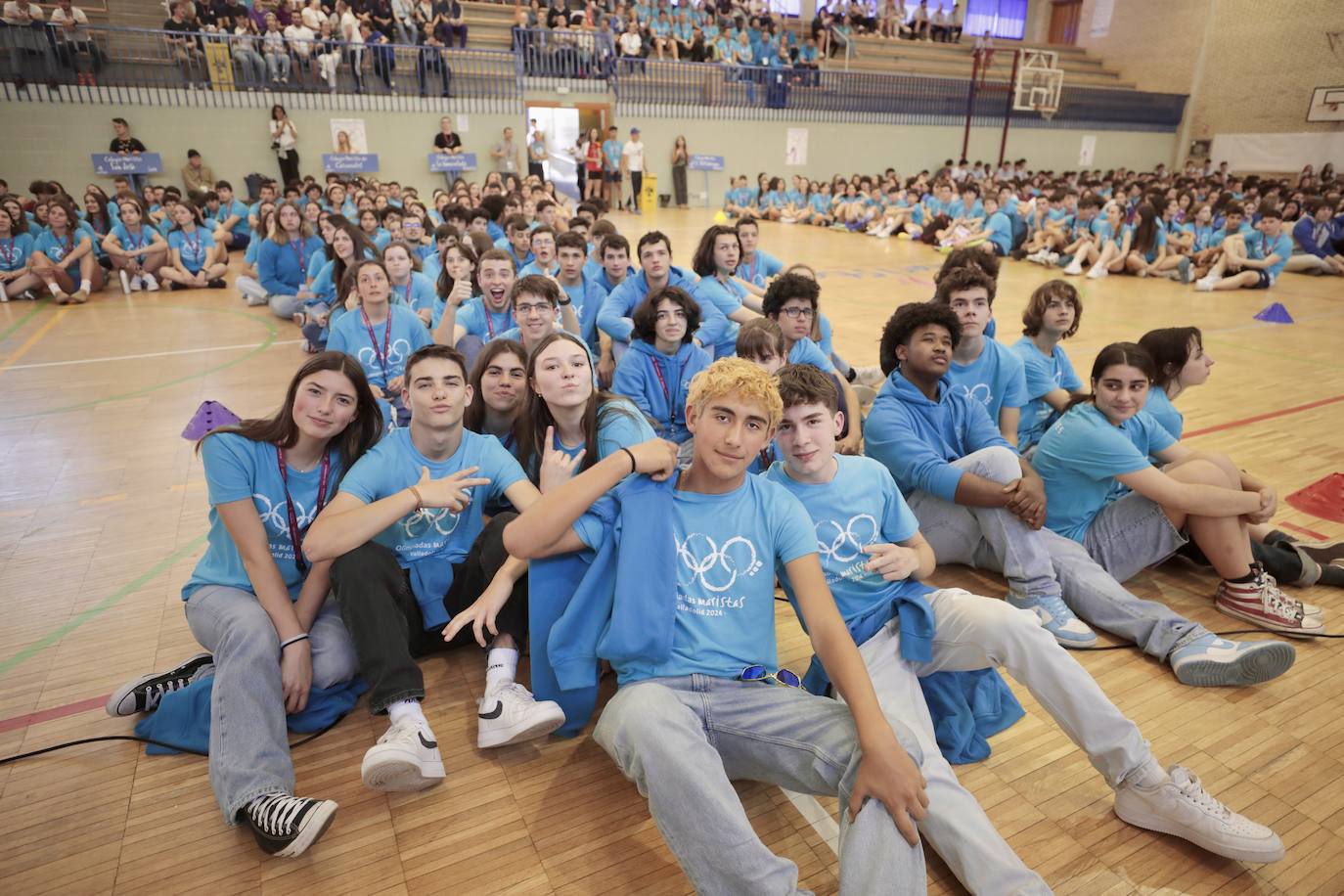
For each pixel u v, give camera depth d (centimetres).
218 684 184
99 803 191
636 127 1806
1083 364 601
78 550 317
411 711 195
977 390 316
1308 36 1864
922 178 1795
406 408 415
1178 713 223
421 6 1541
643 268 450
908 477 270
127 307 810
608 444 222
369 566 203
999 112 2114
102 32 1295
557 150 2034
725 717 166
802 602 172
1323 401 514
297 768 203
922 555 199
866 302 848
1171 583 296
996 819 187
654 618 171
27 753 207
